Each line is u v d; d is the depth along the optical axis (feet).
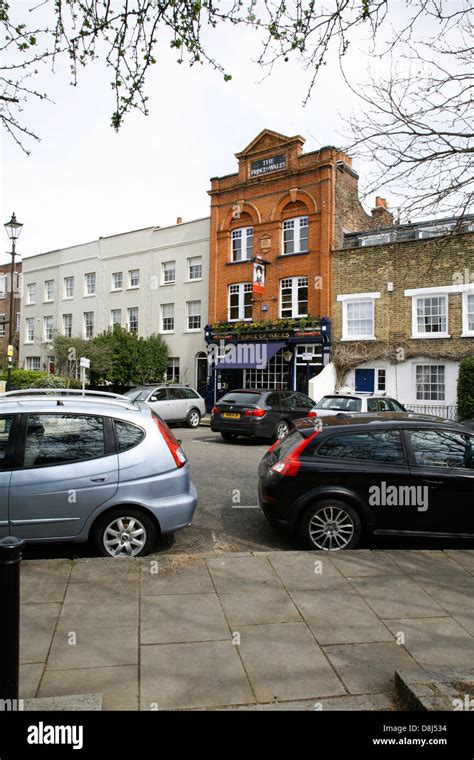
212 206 82.94
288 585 14.89
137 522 17.13
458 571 16.15
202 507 24.58
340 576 15.60
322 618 13.03
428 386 62.08
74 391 20.26
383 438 19.35
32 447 16.70
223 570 15.83
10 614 8.24
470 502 18.53
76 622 12.57
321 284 69.87
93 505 16.70
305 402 50.06
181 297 88.22
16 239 64.80
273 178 75.82
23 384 85.56
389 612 13.41
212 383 80.48
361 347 66.23
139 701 9.78
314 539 18.56
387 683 10.48
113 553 16.99
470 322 59.31
